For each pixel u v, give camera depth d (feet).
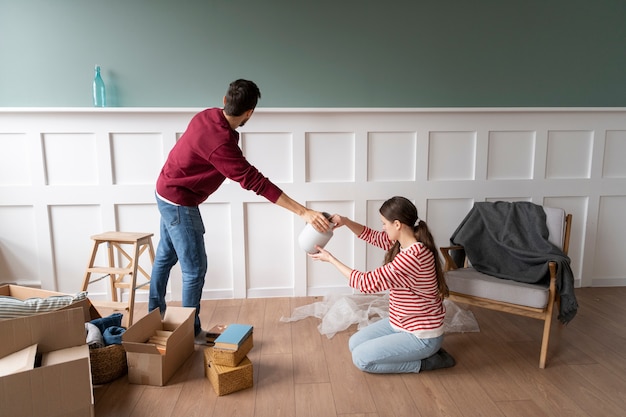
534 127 8.69
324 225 6.06
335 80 8.67
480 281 6.64
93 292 8.52
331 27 8.52
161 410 5.14
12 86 8.12
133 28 8.18
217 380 5.37
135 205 8.27
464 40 8.78
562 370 6.08
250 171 5.98
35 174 7.96
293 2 8.38
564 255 6.80
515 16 8.81
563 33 8.96
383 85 8.77
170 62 8.33
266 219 8.56
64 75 8.18
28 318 4.87
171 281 8.59
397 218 5.87
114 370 5.74
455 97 8.94
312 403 5.29
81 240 8.30
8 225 8.09
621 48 9.12
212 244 8.55
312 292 8.89
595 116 8.74
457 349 6.73
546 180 8.89
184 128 8.07
